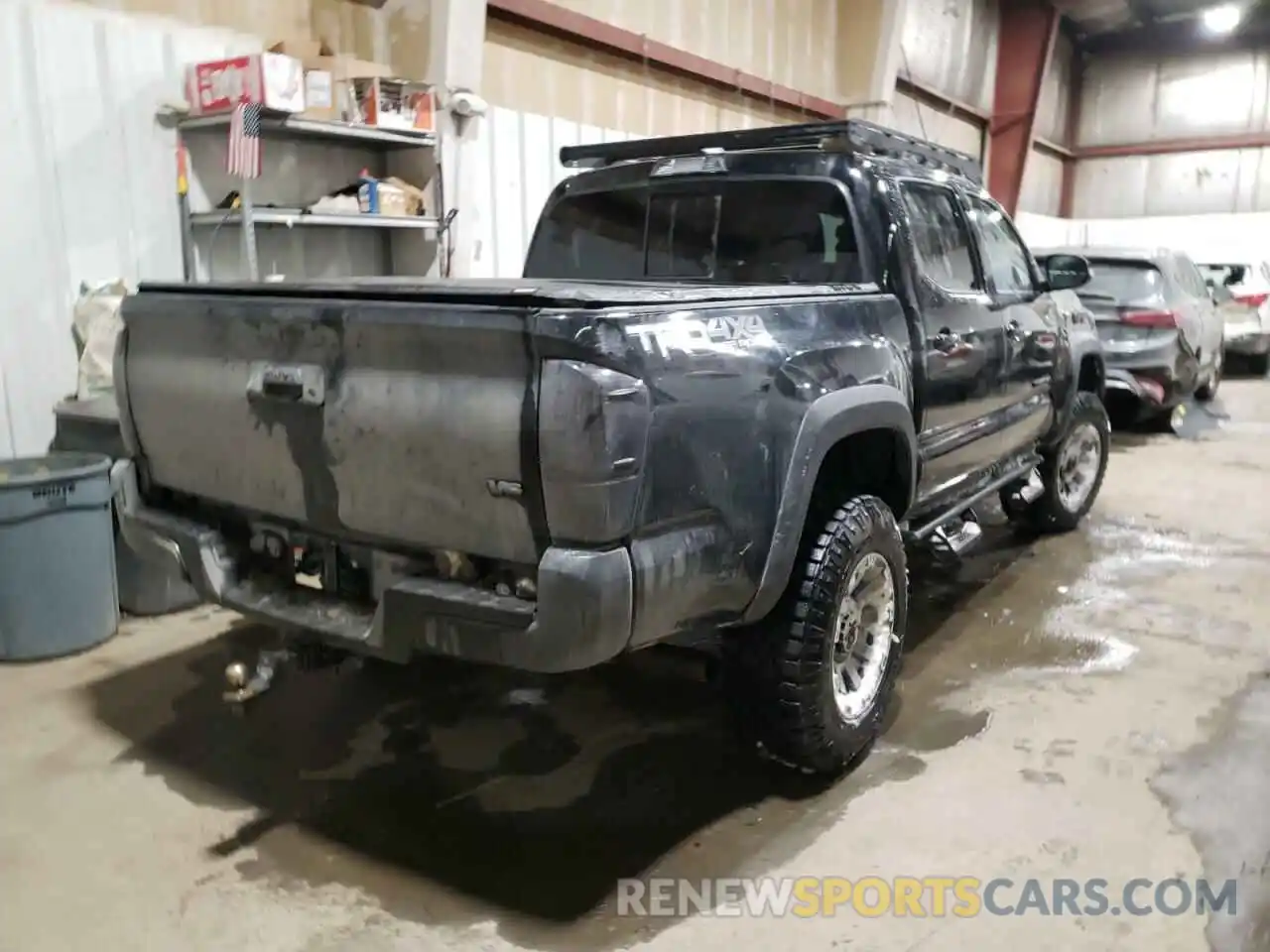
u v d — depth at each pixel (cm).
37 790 309
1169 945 240
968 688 386
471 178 647
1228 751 334
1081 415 588
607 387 213
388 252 639
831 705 301
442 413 229
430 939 241
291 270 579
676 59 885
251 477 276
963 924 247
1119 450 876
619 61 844
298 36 578
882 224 348
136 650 420
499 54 725
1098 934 244
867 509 314
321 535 268
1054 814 296
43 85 447
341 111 530
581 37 783
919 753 334
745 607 268
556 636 219
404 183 586
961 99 1510
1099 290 880
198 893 259
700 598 250
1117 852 277
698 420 240
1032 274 510
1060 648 428
